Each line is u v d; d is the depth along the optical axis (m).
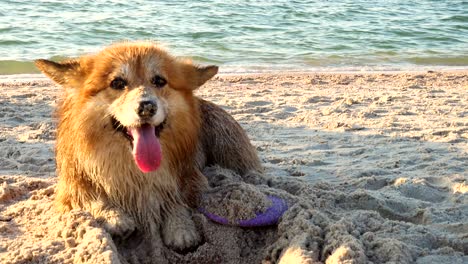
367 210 1.27
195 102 1.28
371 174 1.54
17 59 3.28
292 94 2.62
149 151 1.11
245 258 1.16
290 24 5.05
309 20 5.32
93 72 1.18
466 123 2.08
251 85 2.83
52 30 4.16
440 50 4.19
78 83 1.20
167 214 1.21
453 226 1.20
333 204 1.31
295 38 4.41
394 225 1.18
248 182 1.37
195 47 3.90
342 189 1.43
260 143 1.84
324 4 6.51
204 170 1.40
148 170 1.11
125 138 1.16
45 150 1.69
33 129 1.93
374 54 3.96
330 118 2.16
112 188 1.19
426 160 1.66
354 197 1.32
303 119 2.14
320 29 4.86
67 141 1.19
